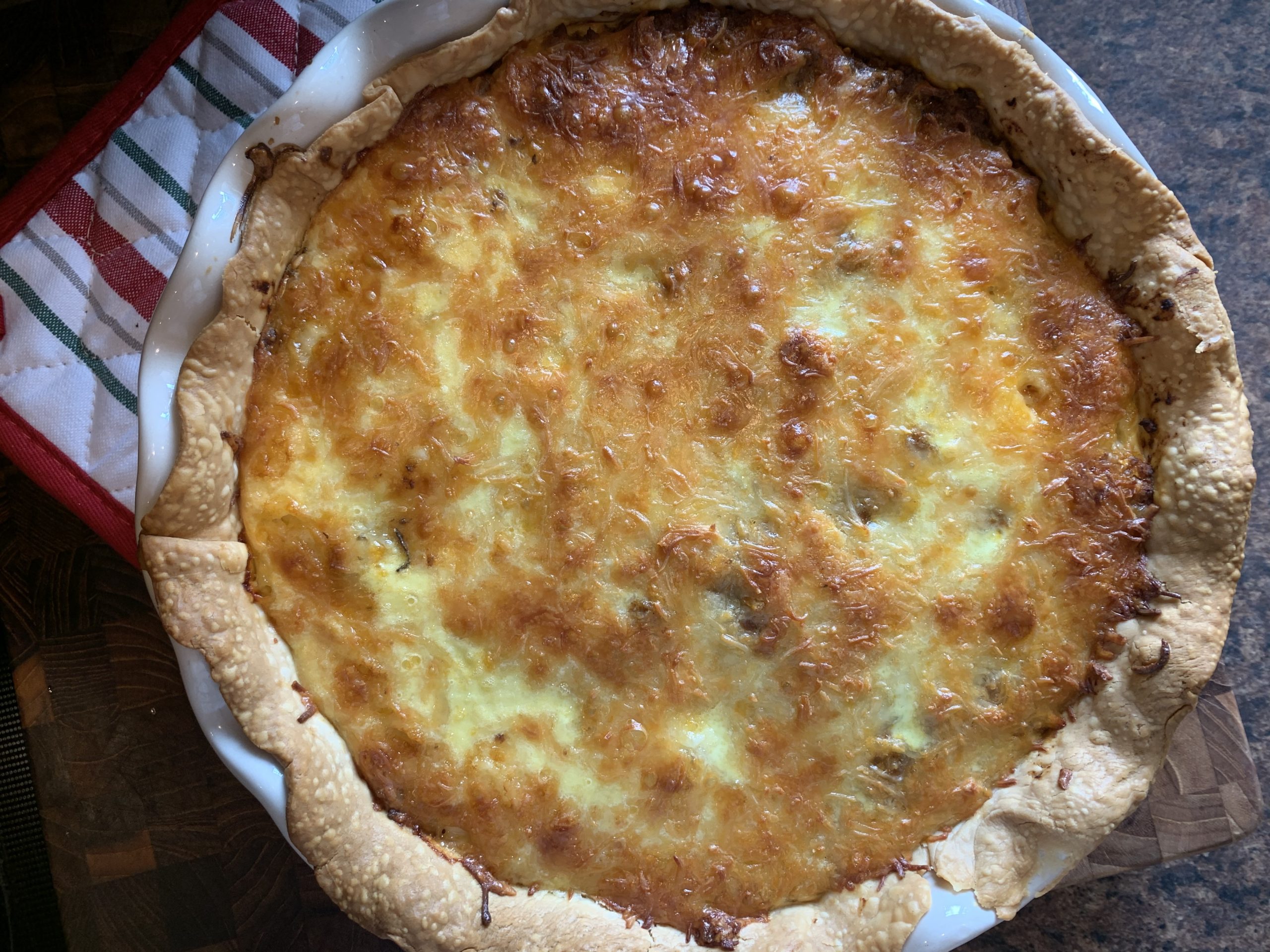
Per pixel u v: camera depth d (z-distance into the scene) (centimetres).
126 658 29
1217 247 31
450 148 25
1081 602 24
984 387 25
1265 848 30
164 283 28
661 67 25
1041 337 25
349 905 23
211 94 29
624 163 25
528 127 25
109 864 29
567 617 24
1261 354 31
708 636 24
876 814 24
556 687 24
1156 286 25
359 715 24
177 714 29
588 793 24
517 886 24
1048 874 24
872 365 25
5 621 30
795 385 24
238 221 23
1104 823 23
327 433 24
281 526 24
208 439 23
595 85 25
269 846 29
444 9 23
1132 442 25
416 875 23
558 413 24
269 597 24
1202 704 28
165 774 29
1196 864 30
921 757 24
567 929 23
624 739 24
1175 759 28
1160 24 32
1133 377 25
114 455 28
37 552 30
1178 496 25
